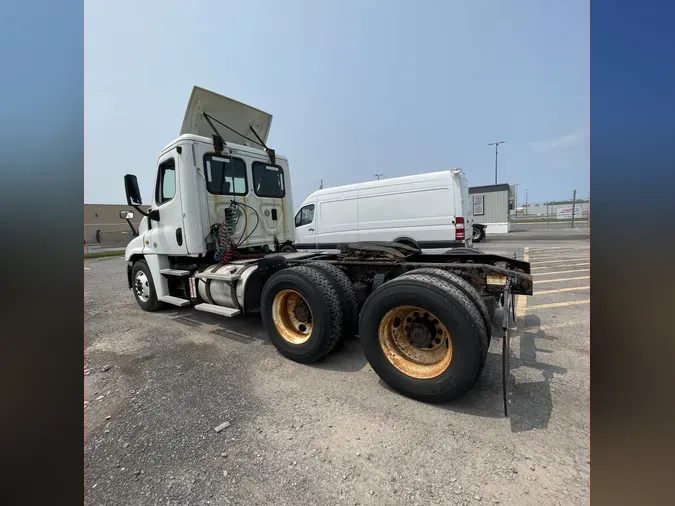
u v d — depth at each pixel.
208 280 4.45
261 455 2.10
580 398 2.60
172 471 1.99
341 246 4.01
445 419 2.40
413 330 2.76
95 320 5.12
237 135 5.37
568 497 1.71
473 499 1.73
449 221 7.74
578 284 6.70
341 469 1.97
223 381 3.07
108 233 28.52
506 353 2.46
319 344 3.22
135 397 2.82
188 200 4.46
